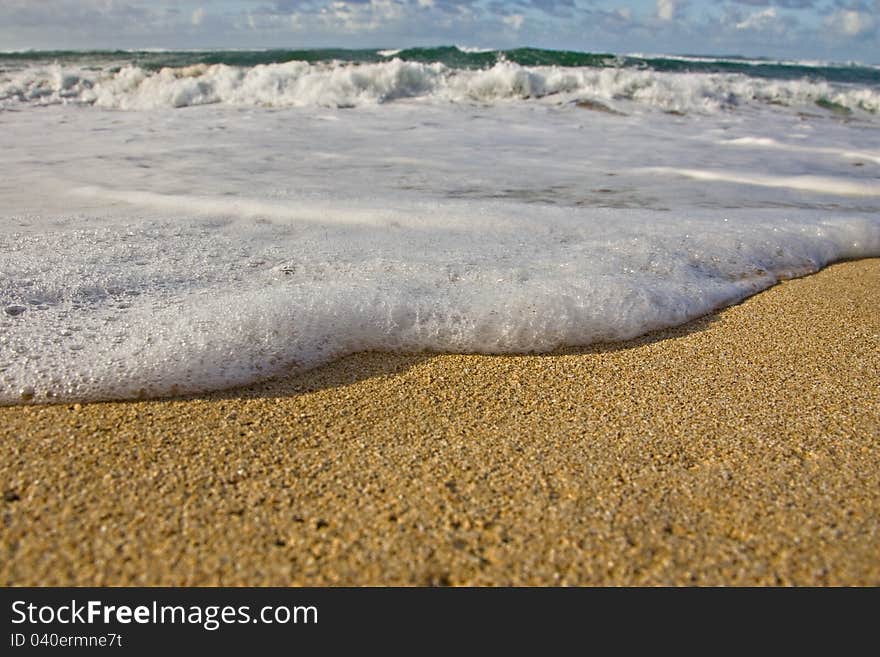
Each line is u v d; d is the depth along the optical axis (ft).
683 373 7.90
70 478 5.48
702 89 33.65
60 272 9.40
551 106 30.55
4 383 6.81
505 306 8.90
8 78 32.37
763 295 10.58
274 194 14.60
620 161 20.13
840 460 6.05
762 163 20.47
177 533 4.92
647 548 4.91
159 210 13.01
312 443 6.18
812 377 7.84
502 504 5.35
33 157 18.31
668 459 6.04
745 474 5.81
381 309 8.57
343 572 4.65
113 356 7.31
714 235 12.42
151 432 6.25
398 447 6.15
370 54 41.86
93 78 32.76
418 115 27.94
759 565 4.76
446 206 13.82
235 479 5.57
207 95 31.24
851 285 11.19
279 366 7.56
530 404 7.09
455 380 7.59
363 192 15.15
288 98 31.12
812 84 35.83
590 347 8.56
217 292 9.00
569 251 11.21
